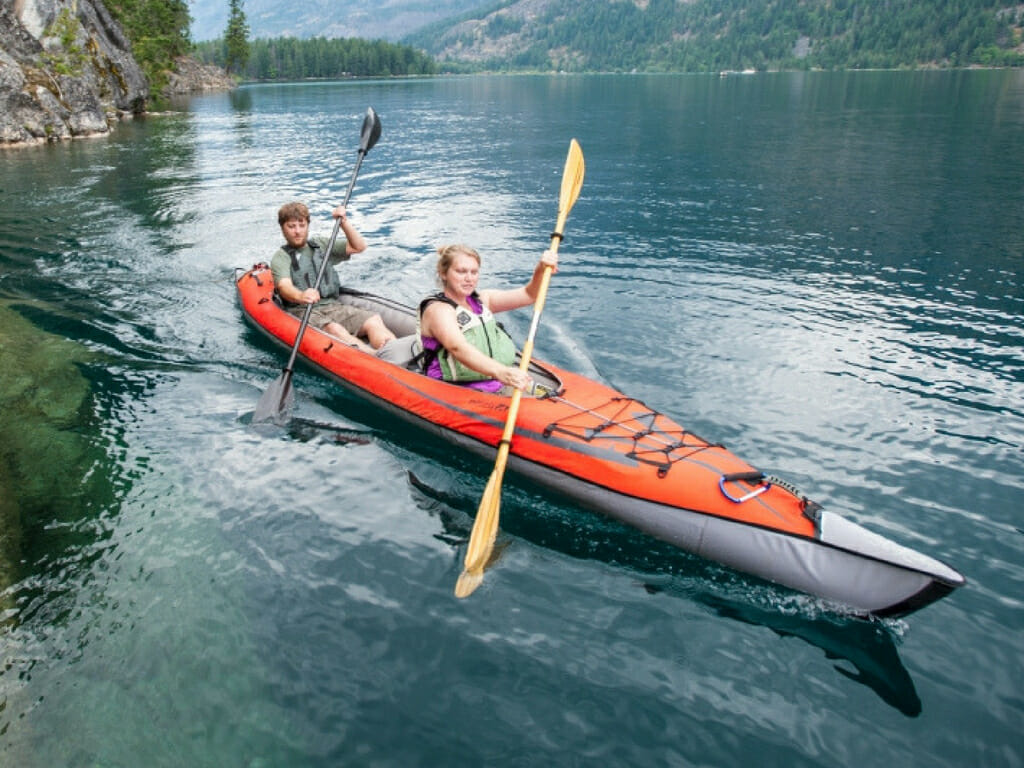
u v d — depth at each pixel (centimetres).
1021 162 1253
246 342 550
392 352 466
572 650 262
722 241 803
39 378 481
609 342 528
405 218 980
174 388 475
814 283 649
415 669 254
